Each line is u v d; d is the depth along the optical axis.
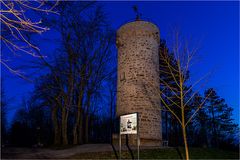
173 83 22.67
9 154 15.77
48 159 13.34
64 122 23.64
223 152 17.08
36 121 42.97
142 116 17.67
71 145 20.89
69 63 23.47
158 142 17.88
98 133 43.56
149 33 19.61
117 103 19.33
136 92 18.20
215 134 39.00
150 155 13.80
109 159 12.98
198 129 37.38
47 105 27.05
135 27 19.53
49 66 22.28
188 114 27.45
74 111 24.59
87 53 24.19
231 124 39.59
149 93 18.33
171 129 33.56
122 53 19.81
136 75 18.55
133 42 19.34
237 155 16.83
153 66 19.16
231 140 37.28
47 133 42.53
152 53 19.41
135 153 14.02
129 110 18.03
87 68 24.44
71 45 23.48
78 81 23.95
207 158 14.62
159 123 18.38
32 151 17.56
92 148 16.56
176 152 14.85
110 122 39.03
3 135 36.00
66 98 23.19
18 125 42.38
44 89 23.23
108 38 25.58
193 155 14.77
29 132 43.22
